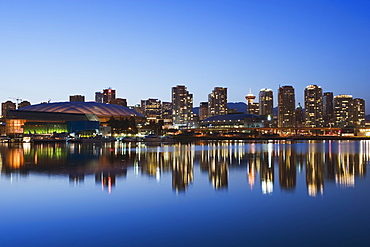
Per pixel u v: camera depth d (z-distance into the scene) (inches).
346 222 801.6
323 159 2527.1
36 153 3115.2
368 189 1202.6
